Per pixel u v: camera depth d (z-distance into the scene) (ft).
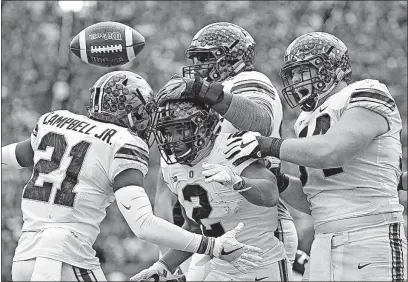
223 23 45.75
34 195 38.68
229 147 41.22
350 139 39.58
